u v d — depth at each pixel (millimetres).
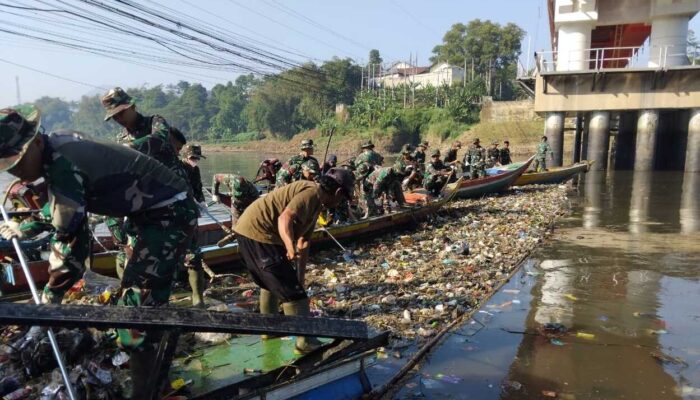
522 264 8867
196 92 105000
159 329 2781
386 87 75562
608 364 5000
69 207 2701
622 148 31688
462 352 5234
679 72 26641
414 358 5016
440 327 5891
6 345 3629
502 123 53094
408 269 8336
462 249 9625
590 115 29891
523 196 18438
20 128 2566
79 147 2799
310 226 4410
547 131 29125
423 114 60469
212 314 2955
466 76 78125
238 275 7805
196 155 7402
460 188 16734
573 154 34156
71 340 3541
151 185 3100
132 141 4555
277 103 79750
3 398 3186
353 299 6738
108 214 3037
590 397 4379
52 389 3205
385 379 4613
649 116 27656
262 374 3656
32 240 5379
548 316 6281
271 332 3160
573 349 5328
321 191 4211
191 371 3873
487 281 7711
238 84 101062
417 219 12219
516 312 6418
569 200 17594
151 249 3141
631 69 26484
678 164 30453
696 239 11117
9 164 2531
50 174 2709
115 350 3668
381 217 10656
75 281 2951
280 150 72750
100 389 3305
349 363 4008
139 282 3148
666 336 5688
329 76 70250
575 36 28219
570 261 9109
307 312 4246
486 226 12391
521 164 21328
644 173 27766
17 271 5449
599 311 6484
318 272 8164
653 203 16938
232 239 7871
